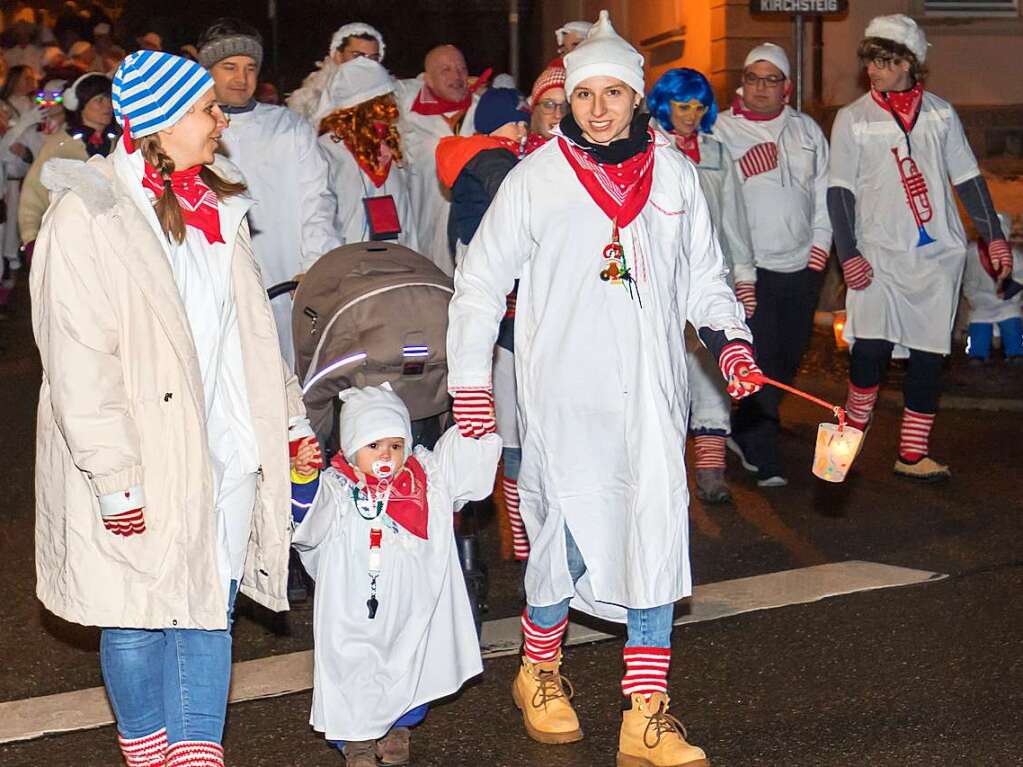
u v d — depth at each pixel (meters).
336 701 4.86
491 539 7.70
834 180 8.55
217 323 4.34
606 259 4.82
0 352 13.22
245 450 4.44
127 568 4.18
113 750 5.20
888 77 8.48
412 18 29.97
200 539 4.19
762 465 8.64
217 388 4.39
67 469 4.22
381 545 4.88
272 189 7.27
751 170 8.52
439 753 5.15
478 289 4.97
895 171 8.45
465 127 8.01
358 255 5.87
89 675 5.96
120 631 4.38
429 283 5.66
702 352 8.17
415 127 9.04
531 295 4.94
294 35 29.55
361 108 8.14
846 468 4.89
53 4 26.75
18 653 6.22
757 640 6.13
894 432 9.82
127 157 4.26
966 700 5.48
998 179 15.91
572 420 4.90
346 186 8.10
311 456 4.68
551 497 4.96
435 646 5.01
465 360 4.98
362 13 29.83
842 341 12.20
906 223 8.44
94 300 4.09
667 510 4.88
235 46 7.12
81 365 4.06
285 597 4.50
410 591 4.91
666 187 4.92
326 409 5.73
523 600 6.73
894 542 7.46
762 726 5.29
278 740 5.26
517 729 5.34
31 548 7.77
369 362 5.55
